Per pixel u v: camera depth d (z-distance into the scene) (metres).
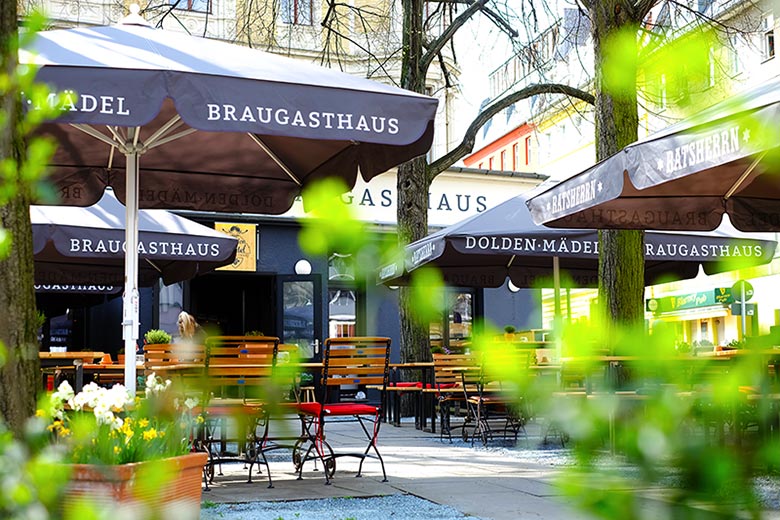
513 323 18.53
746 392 0.69
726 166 6.46
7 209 2.58
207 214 16.50
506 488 6.02
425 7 14.97
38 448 2.00
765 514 0.59
